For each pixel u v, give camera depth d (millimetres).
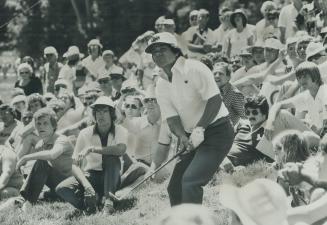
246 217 4582
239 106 9781
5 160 9445
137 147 10164
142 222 7859
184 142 6965
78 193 8594
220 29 15617
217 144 6797
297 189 5734
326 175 5535
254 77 11273
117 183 8508
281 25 14055
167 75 6922
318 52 9938
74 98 11406
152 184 9195
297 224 5004
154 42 6781
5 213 8656
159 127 10078
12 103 12477
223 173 8906
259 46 11844
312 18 12992
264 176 7980
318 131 8641
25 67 15234
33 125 10164
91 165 8750
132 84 12867
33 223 8203
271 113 8508
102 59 15812
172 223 3883
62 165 8984
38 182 8875
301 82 8695
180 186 7059
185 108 6914
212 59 12023
